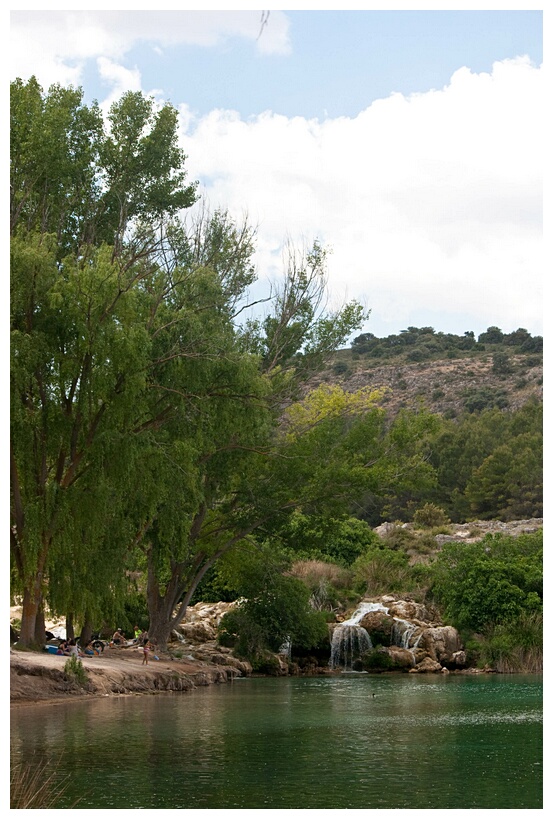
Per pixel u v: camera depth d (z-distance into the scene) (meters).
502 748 18.31
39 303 28.17
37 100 33.41
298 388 43.94
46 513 27.75
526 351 160.75
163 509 33.44
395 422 44.00
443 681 36.81
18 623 35.75
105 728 20.47
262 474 42.03
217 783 14.51
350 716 23.94
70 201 36.34
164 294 33.44
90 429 29.84
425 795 13.77
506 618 43.88
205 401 32.84
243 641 43.78
